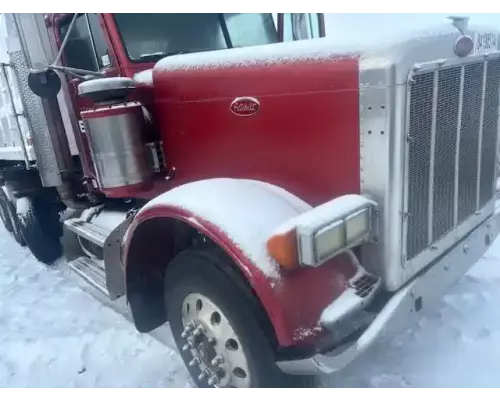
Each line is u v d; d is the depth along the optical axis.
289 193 2.43
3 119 5.02
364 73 2.05
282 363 2.13
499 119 2.95
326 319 2.04
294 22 4.13
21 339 3.54
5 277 4.82
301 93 2.29
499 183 3.22
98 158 2.93
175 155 3.00
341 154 2.22
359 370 2.78
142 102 3.09
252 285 2.01
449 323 3.18
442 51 2.22
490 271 3.82
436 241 2.50
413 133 2.15
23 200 4.95
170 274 2.53
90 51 3.42
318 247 1.92
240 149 2.62
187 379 2.88
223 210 2.19
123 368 3.06
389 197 2.13
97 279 3.56
